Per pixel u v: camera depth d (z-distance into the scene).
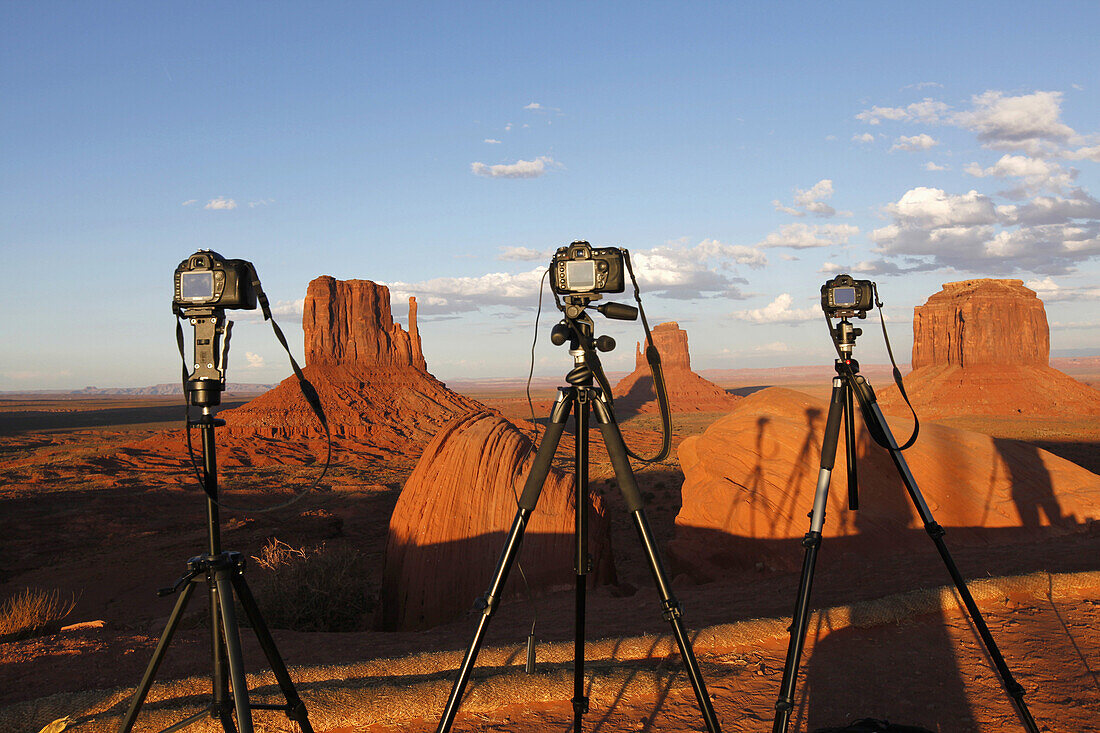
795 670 3.10
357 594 11.91
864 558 9.40
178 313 2.46
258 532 27.98
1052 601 6.03
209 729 3.71
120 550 28.31
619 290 2.50
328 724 3.81
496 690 4.12
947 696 4.20
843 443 10.83
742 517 10.55
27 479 51.28
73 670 5.07
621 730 3.78
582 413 2.60
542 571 11.25
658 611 7.59
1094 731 3.70
